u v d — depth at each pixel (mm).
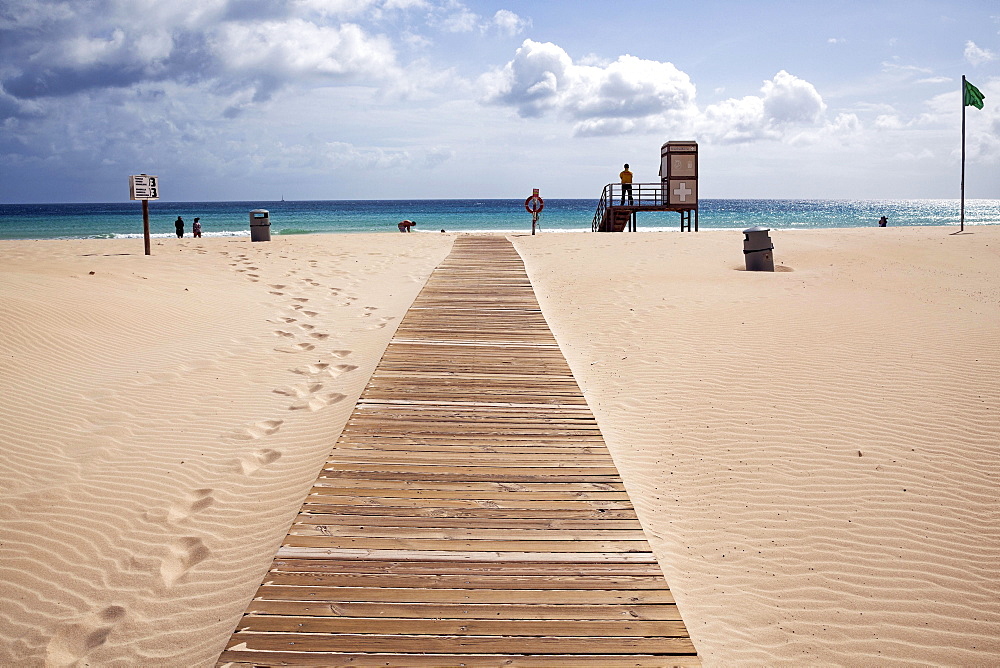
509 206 142375
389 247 23625
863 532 5000
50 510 5316
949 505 5297
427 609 3627
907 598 4316
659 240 23781
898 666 3766
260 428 7074
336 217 81750
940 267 16484
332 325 11562
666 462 6137
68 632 4059
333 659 3242
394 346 9227
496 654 3301
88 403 7438
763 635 3990
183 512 5395
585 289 14070
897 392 7402
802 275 15094
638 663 3262
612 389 7992
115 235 47750
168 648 3916
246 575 4570
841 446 6258
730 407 7246
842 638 3977
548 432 6152
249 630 3432
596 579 3930
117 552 4840
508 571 3988
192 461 6246
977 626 4066
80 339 9422
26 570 4605
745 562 4695
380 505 4750
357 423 6305
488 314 11398
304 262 19031
